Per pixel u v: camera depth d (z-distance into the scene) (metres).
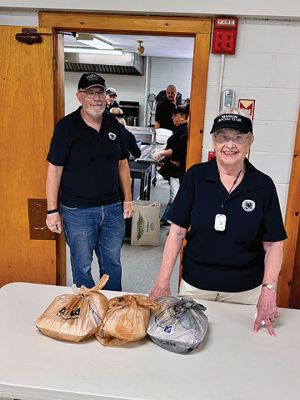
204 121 2.64
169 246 1.69
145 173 4.91
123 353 1.28
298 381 1.19
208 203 1.61
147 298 1.39
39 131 2.70
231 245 1.62
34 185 2.78
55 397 1.11
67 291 1.69
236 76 2.56
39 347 1.29
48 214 2.56
